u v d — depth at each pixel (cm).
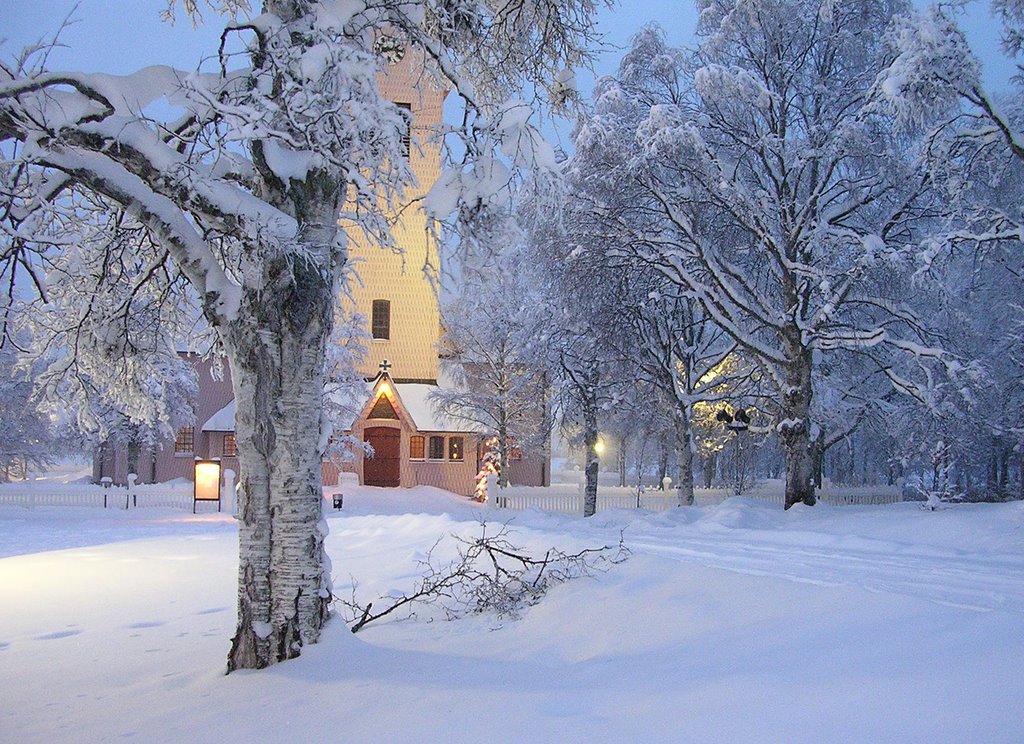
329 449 4131
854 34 2620
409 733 535
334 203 903
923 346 2667
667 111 2402
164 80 843
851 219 2753
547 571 1105
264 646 825
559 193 978
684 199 2550
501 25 1211
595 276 2695
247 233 802
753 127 2661
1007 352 3372
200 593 1367
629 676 626
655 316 3047
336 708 626
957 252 2289
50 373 1228
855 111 2641
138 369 1234
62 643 1042
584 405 3325
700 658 650
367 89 797
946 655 551
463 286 999
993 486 4338
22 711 755
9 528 2956
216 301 862
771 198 2634
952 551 1587
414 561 1445
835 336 2655
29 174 911
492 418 4369
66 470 7938
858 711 472
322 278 862
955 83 1906
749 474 5069
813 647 624
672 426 4066
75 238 1018
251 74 836
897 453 3297
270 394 846
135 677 872
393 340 4903
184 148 968
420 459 4753
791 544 1761
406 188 980
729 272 2714
